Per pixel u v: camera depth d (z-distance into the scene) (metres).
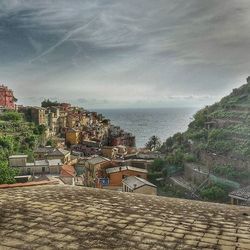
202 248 6.16
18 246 6.08
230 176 65.31
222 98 109.25
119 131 183.75
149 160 93.31
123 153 122.06
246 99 97.44
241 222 7.89
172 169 81.56
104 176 86.56
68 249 5.95
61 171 73.19
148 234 6.77
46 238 6.45
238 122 83.88
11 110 129.25
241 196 48.81
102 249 5.96
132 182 65.62
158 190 74.25
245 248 6.22
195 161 81.31
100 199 9.53
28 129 113.81
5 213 7.96
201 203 9.85
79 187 11.50
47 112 143.25
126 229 7.01
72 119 159.62
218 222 7.80
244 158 66.75
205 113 107.12
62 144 125.12
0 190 10.66
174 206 9.19
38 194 9.98
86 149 125.94
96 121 191.88
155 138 149.88
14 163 73.06
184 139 101.75
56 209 8.32
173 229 7.13
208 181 66.19
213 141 80.88
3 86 143.12
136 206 8.91
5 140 87.62
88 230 6.90
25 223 7.27
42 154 93.31
